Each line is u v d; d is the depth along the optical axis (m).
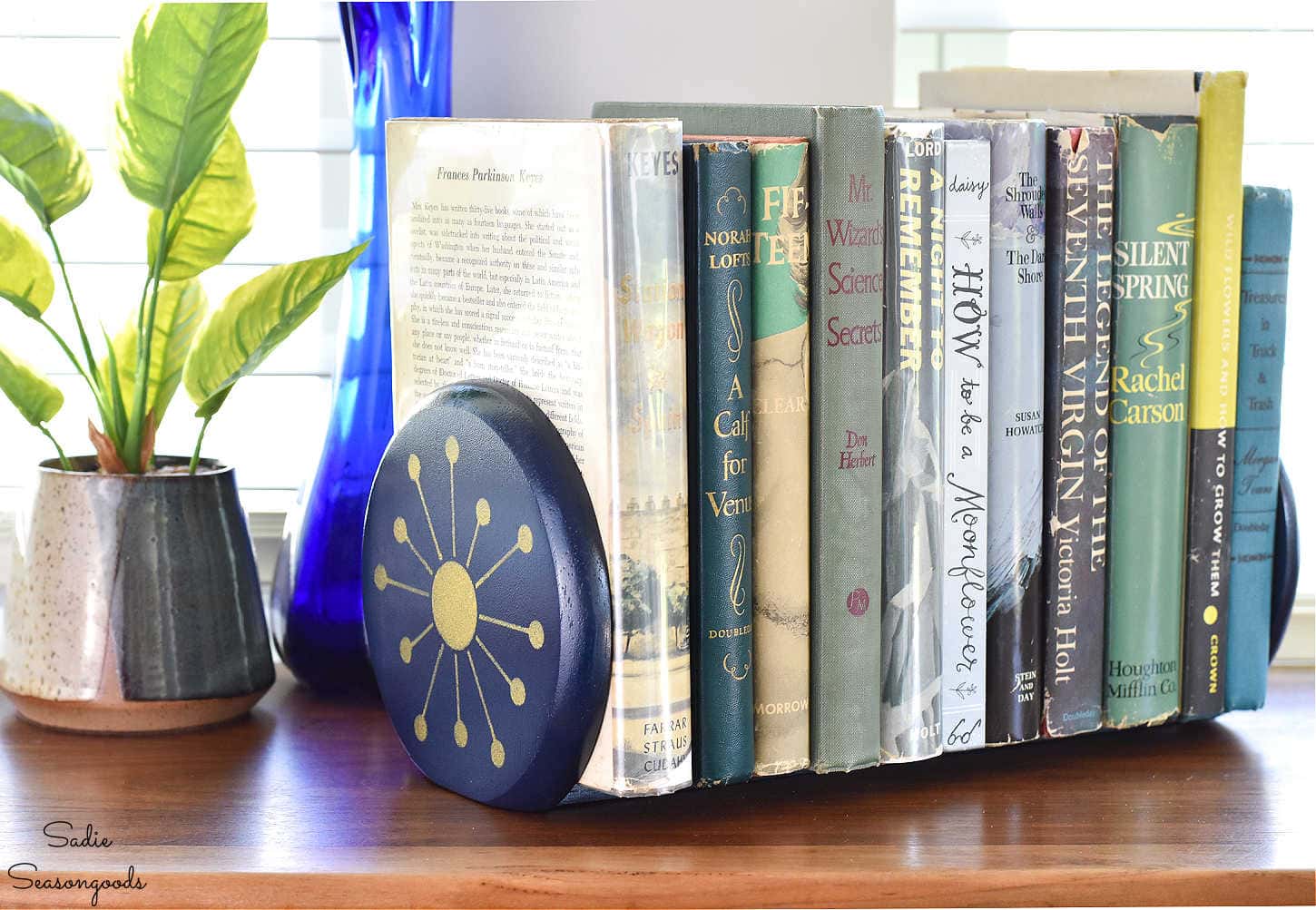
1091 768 0.77
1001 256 0.72
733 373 0.66
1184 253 0.76
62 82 1.00
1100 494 0.76
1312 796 0.73
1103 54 1.01
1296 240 1.02
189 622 0.81
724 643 0.67
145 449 0.83
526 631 0.64
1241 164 0.76
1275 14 1.01
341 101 1.00
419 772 0.76
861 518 0.69
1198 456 0.78
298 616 0.88
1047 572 0.75
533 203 0.65
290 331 0.79
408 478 0.72
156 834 0.68
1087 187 0.74
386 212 0.86
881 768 0.77
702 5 0.94
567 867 0.64
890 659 0.71
